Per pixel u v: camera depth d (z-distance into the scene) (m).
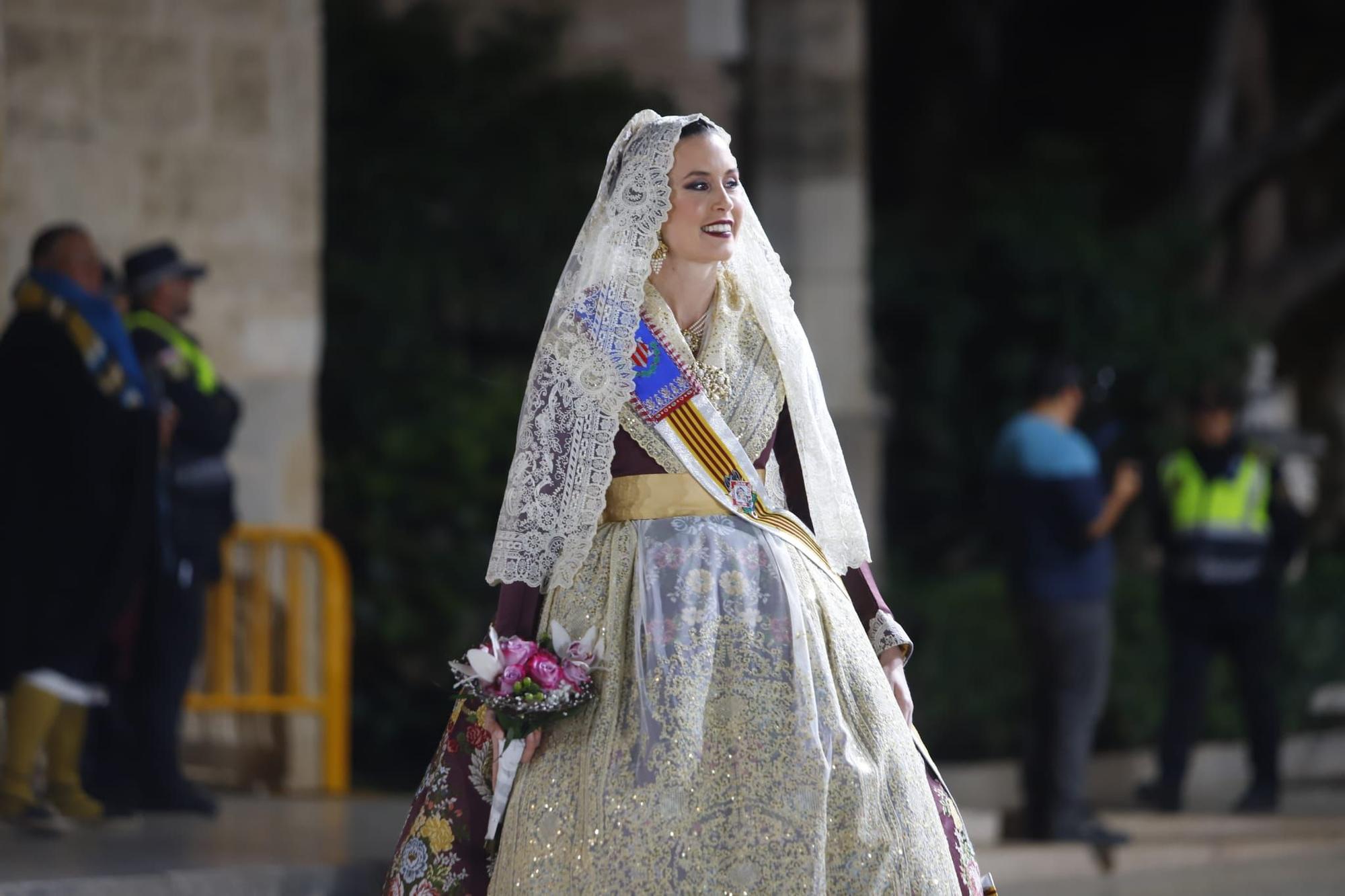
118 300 18.12
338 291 26.91
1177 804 22.97
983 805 23.30
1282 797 25.16
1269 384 36.69
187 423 17.92
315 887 14.30
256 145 21.70
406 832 9.55
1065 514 19.77
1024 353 36.28
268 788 20.58
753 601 9.20
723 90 29.83
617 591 9.26
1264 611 23.00
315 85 22.11
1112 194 43.50
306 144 22.05
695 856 8.76
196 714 20.62
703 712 8.96
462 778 9.48
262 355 21.70
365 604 24.14
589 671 9.08
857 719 9.26
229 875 13.93
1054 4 43.53
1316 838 21.14
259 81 21.75
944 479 36.81
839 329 29.34
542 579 9.37
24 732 15.91
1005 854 18.95
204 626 19.27
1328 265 40.62
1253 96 43.06
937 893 9.14
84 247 16.72
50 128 20.50
